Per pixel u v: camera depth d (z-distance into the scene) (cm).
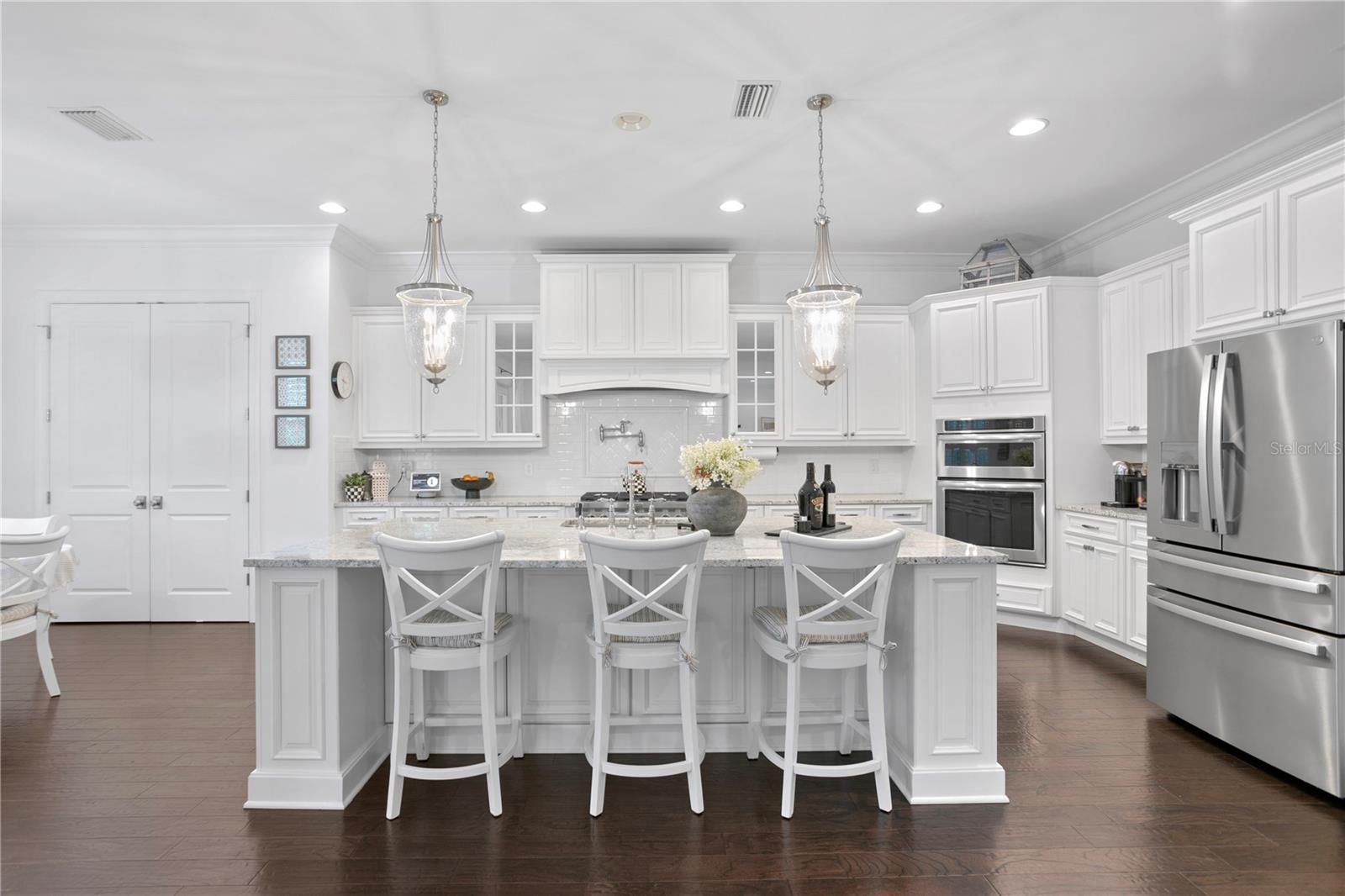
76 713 327
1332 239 265
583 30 255
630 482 315
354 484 513
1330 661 240
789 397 542
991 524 484
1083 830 229
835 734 290
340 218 470
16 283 491
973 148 356
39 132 336
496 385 542
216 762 277
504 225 485
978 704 249
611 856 215
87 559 492
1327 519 241
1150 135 342
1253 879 202
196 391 495
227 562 495
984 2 240
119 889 199
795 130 336
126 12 242
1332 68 282
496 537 229
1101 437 457
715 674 288
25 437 491
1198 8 244
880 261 561
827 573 284
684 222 477
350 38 259
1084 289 459
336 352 509
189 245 493
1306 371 248
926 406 523
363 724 270
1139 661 400
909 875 205
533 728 288
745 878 204
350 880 203
